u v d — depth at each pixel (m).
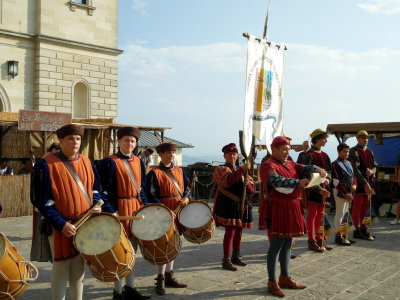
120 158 4.88
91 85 23.81
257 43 6.37
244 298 5.09
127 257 3.95
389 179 12.26
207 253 7.39
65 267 4.01
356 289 5.47
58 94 22.39
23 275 3.65
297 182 4.93
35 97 21.84
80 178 4.08
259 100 6.42
